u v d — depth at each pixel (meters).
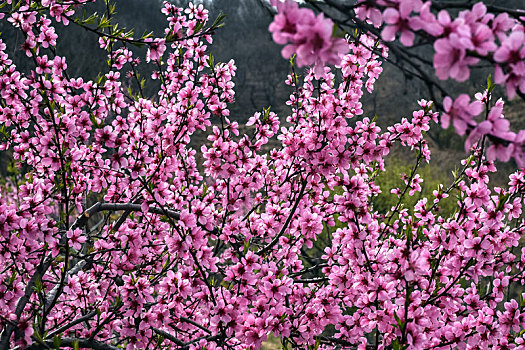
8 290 2.73
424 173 16.36
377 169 4.28
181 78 3.78
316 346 2.94
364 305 2.79
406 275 2.07
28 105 3.23
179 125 3.34
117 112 3.49
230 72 3.45
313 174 3.24
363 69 3.23
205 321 4.17
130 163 3.35
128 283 2.89
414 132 3.32
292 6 1.23
